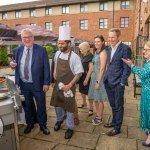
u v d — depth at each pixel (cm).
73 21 2917
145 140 372
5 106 228
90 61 489
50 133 397
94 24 2820
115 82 363
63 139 375
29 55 360
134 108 552
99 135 391
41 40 916
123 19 2708
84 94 525
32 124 404
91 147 350
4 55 704
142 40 1129
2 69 614
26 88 374
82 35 2888
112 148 347
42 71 369
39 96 372
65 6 2961
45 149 343
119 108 377
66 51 364
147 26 1120
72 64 360
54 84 396
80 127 425
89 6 2828
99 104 429
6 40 666
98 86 409
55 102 382
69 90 363
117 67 362
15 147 255
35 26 983
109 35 361
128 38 2692
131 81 998
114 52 364
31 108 393
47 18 3058
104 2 2766
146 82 333
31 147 349
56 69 374
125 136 386
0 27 583
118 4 2703
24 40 352
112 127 423
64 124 437
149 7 921
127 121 457
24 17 3198
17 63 368
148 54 329
